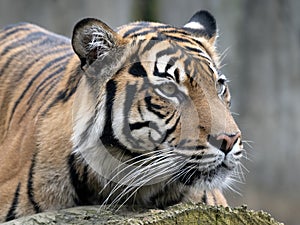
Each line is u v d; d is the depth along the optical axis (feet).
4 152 30.48
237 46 74.59
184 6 78.48
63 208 28.04
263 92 74.69
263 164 74.43
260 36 74.49
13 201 28.58
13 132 30.91
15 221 23.88
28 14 74.43
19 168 29.07
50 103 29.45
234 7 74.49
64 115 28.30
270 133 74.64
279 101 74.64
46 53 34.37
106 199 26.81
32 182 28.22
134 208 27.20
